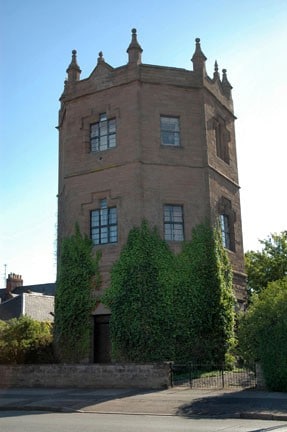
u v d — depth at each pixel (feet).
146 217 84.43
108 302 82.58
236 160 103.04
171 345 78.74
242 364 78.43
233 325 84.89
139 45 92.22
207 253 85.10
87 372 70.85
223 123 99.96
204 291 83.10
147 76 91.04
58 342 86.48
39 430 38.52
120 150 88.63
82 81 96.37
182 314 80.79
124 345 79.30
